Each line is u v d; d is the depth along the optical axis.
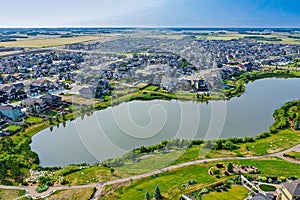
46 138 79.94
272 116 98.62
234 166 61.53
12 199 52.25
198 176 57.16
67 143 75.75
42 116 96.38
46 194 53.25
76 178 57.94
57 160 67.06
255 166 61.91
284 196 47.56
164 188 52.97
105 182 55.97
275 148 71.69
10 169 62.16
